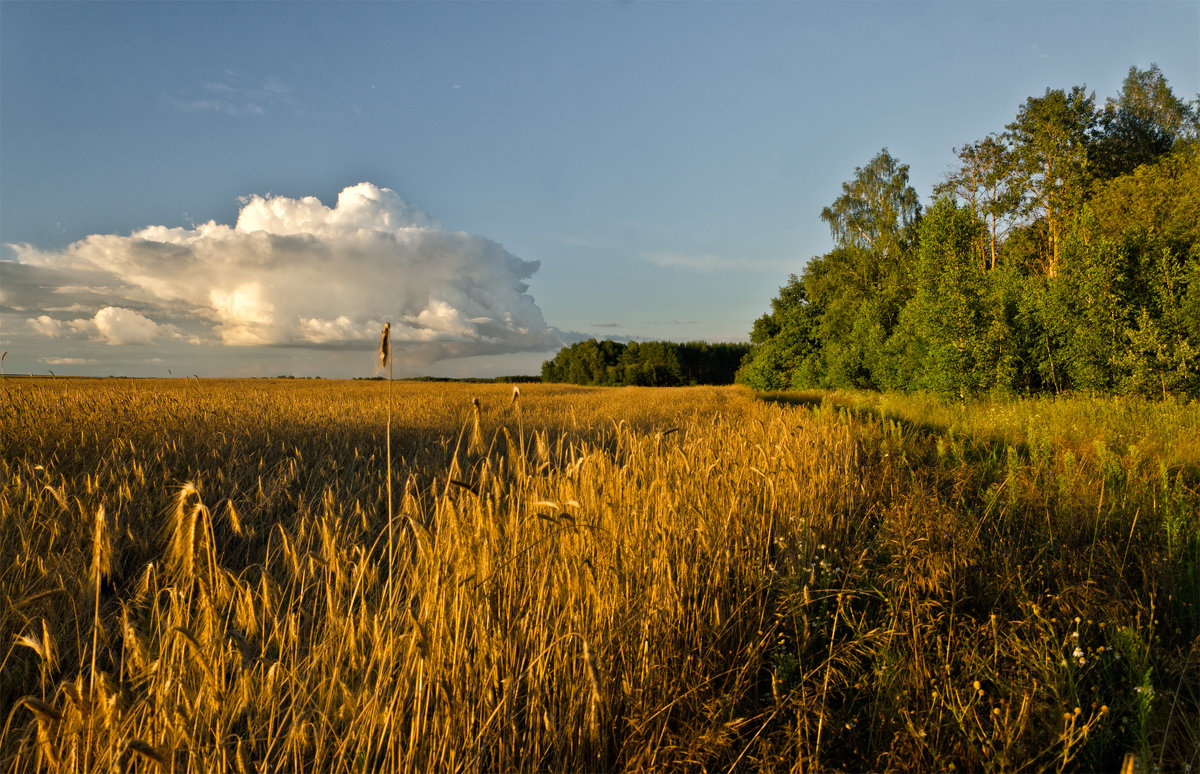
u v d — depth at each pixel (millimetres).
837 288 43125
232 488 5582
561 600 3000
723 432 7664
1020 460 7766
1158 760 2326
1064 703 2562
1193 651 2826
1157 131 32594
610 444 9727
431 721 2285
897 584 3650
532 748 2357
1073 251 17500
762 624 3344
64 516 4180
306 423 9141
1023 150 29625
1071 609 3408
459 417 11648
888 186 39031
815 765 2311
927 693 2785
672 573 3387
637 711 2537
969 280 19469
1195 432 9039
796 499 5168
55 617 2914
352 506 5391
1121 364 15266
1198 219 19844
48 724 1738
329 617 2672
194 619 2740
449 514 2711
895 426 11391
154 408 8898
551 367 104438
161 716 1927
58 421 7215
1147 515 5055
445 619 2447
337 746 2240
